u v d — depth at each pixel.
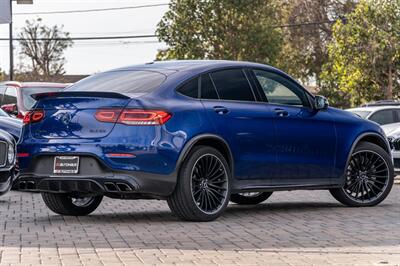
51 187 10.09
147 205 12.68
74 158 9.91
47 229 9.59
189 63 10.74
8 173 11.74
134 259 7.45
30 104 17.52
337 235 9.03
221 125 10.31
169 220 10.45
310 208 11.90
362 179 12.08
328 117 11.60
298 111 11.24
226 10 52.56
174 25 53.16
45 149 10.09
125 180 9.68
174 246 8.23
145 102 9.84
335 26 44.59
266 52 53.25
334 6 60.06
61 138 10.04
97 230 9.47
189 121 10.02
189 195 9.96
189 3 52.94
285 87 11.27
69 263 7.25
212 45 53.41
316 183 11.43
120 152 9.71
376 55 43.41
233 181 10.52
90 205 11.19
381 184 12.23
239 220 10.39
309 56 59.47
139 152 9.71
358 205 12.08
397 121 21.61
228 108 10.46
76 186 9.91
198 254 7.72
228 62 10.88
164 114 9.84
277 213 11.23
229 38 52.75
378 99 44.06
